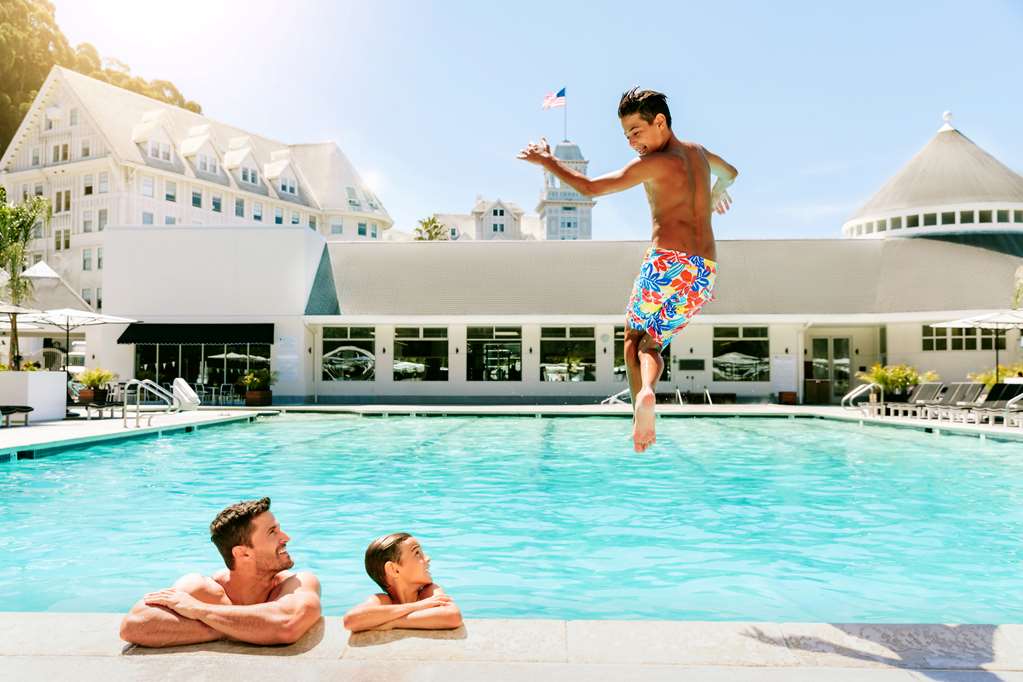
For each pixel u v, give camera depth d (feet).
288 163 203.41
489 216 351.25
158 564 17.42
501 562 17.80
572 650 8.55
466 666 8.09
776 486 29.68
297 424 61.46
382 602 9.95
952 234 98.99
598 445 45.62
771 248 99.30
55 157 164.55
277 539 10.30
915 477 32.17
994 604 14.44
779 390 88.12
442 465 36.29
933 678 7.68
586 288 93.15
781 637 8.95
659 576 16.55
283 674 7.86
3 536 20.45
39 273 90.68
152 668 8.02
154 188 163.63
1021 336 83.35
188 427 53.21
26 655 8.38
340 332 90.84
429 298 91.91
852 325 93.66
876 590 15.42
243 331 86.22
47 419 57.41
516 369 90.43
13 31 207.21
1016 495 27.43
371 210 225.97
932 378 71.92
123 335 86.28
